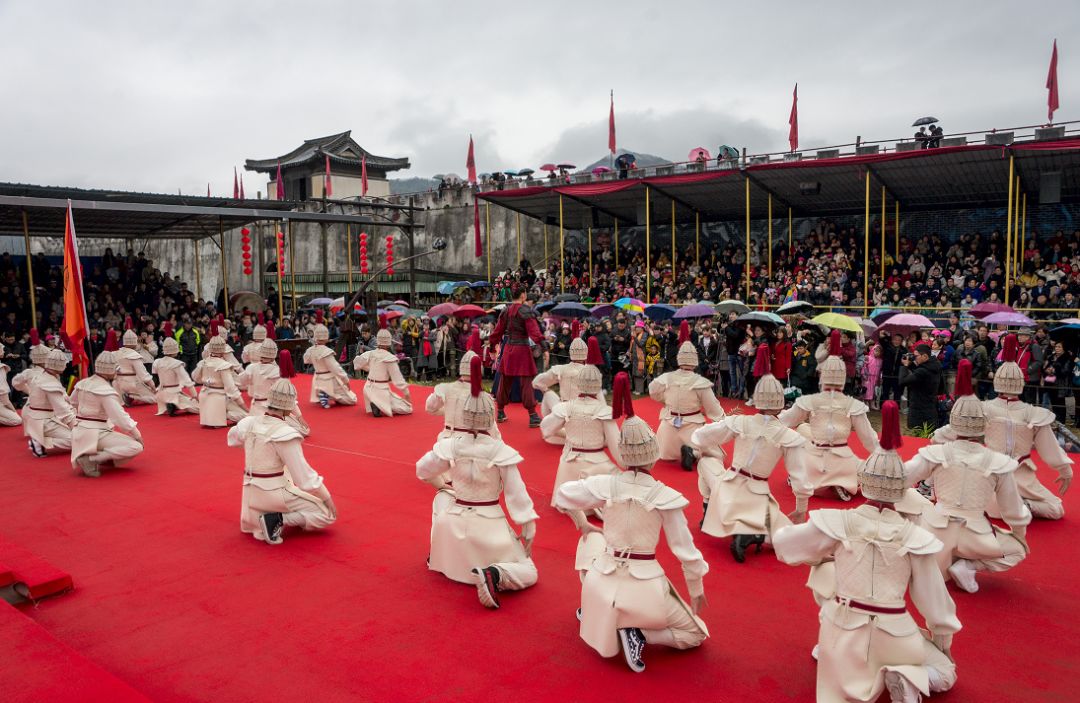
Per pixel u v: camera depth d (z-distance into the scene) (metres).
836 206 27.73
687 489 9.20
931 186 23.80
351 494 9.11
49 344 18.77
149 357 17.33
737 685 4.79
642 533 4.96
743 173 23.06
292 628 5.62
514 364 12.80
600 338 17.25
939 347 14.95
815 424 8.90
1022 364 14.14
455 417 9.32
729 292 24.89
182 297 29.33
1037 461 10.31
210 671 5.02
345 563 6.90
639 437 5.03
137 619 5.80
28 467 10.61
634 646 4.93
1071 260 22.02
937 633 4.42
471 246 38.47
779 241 29.28
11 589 6.12
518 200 29.95
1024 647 5.29
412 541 7.48
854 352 14.80
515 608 5.92
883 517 4.43
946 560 6.19
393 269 38.97
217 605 6.03
